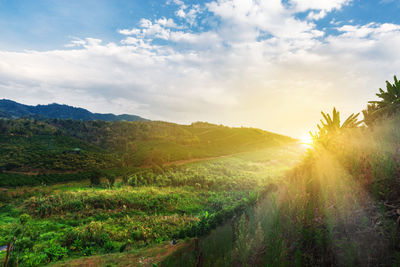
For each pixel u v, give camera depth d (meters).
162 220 21.94
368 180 2.74
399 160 2.73
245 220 3.87
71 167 75.19
